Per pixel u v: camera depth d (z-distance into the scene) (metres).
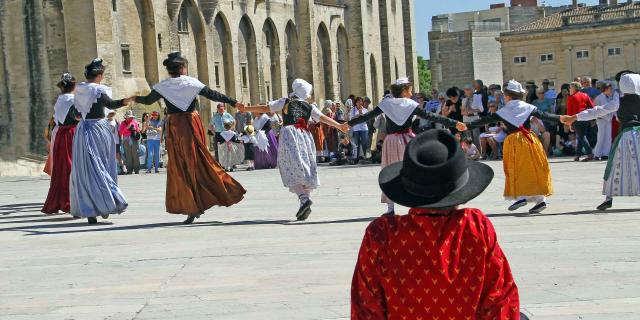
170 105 17.48
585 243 13.73
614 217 16.66
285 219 18.12
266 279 11.71
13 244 15.83
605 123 33.19
